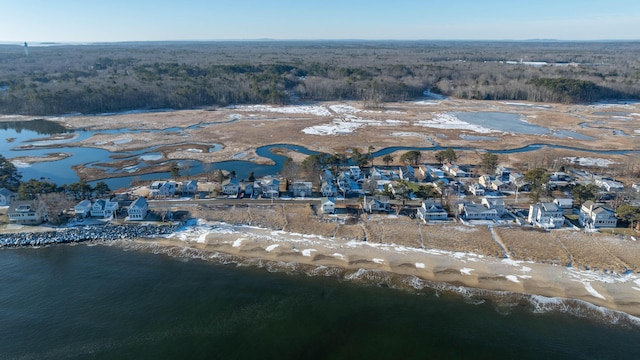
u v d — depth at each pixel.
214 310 55.03
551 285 59.72
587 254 67.69
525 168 117.38
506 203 90.38
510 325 52.00
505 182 101.12
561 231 76.12
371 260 66.81
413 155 117.25
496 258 67.06
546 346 48.53
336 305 55.94
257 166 119.62
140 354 47.50
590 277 61.62
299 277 62.50
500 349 48.12
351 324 52.38
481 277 61.91
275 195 94.75
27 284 60.62
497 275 62.31
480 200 91.94
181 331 51.19
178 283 61.00
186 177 107.62
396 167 118.69
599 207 78.81
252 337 50.16
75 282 61.19
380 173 111.50
